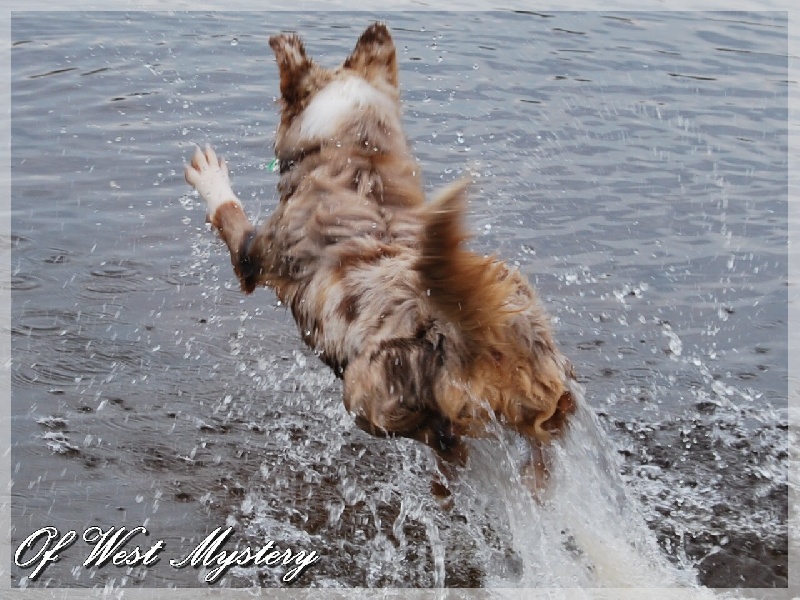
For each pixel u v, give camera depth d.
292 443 7.14
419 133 11.02
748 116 11.88
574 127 11.41
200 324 8.37
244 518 6.42
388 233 6.10
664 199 10.16
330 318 5.98
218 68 12.67
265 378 7.79
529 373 5.53
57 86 12.09
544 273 8.95
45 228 9.44
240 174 10.24
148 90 12.05
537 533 6.07
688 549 6.20
